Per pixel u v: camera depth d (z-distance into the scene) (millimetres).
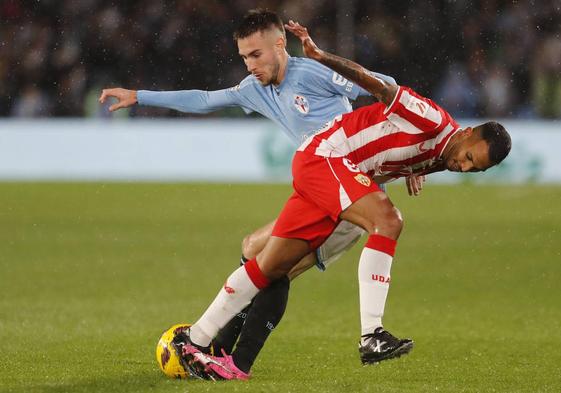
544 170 62625
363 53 69812
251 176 65625
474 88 68812
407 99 17359
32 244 42156
